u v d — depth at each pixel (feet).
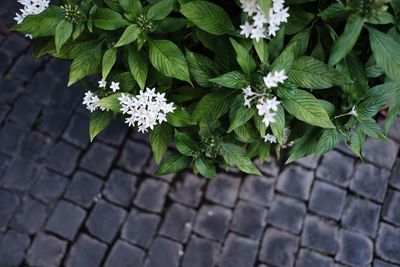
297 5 4.46
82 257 6.10
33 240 6.13
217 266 6.07
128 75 4.63
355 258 6.07
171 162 4.95
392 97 4.50
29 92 6.47
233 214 6.18
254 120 4.56
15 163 6.31
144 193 6.25
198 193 6.24
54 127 6.40
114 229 6.16
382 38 4.19
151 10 4.41
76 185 6.27
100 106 4.65
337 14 4.24
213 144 4.76
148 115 4.52
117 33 4.60
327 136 4.59
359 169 6.25
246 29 4.24
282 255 6.08
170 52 4.43
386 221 6.15
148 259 6.09
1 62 6.54
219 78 4.28
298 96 4.31
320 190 6.22
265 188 6.23
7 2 6.68
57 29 4.42
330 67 4.26
